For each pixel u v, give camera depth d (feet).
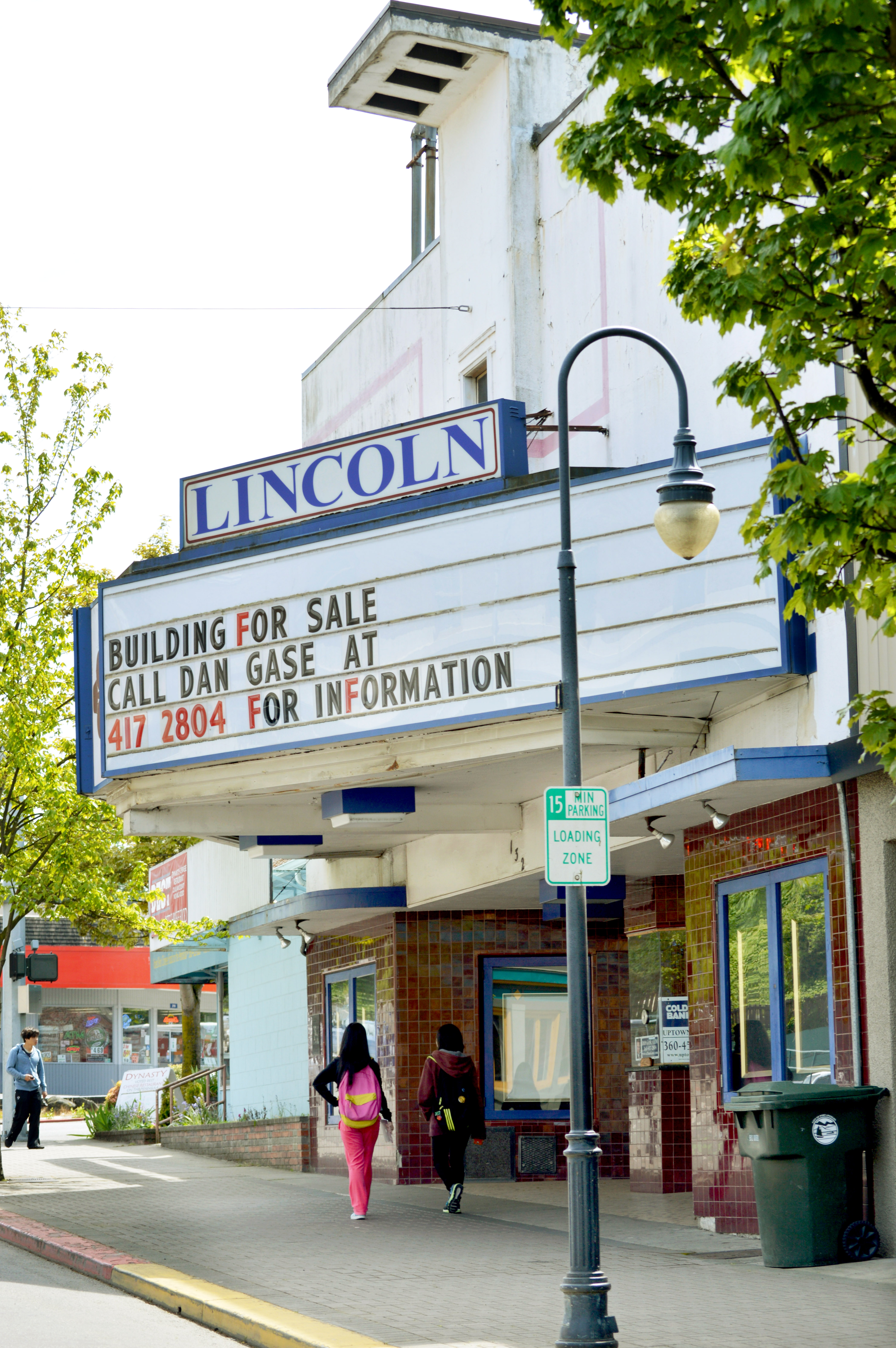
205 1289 34.24
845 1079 36.50
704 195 26.09
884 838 35.29
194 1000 104.78
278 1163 71.00
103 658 50.62
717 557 39.29
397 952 62.69
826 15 20.68
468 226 60.90
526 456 44.45
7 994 92.38
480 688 42.80
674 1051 55.77
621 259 50.65
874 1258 34.53
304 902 64.90
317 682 45.88
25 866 61.82
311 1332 29.01
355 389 72.38
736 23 22.17
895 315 24.77
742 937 42.39
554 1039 63.10
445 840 59.67
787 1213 34.68
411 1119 61.62
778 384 25.20
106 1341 30.32
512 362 56.54
